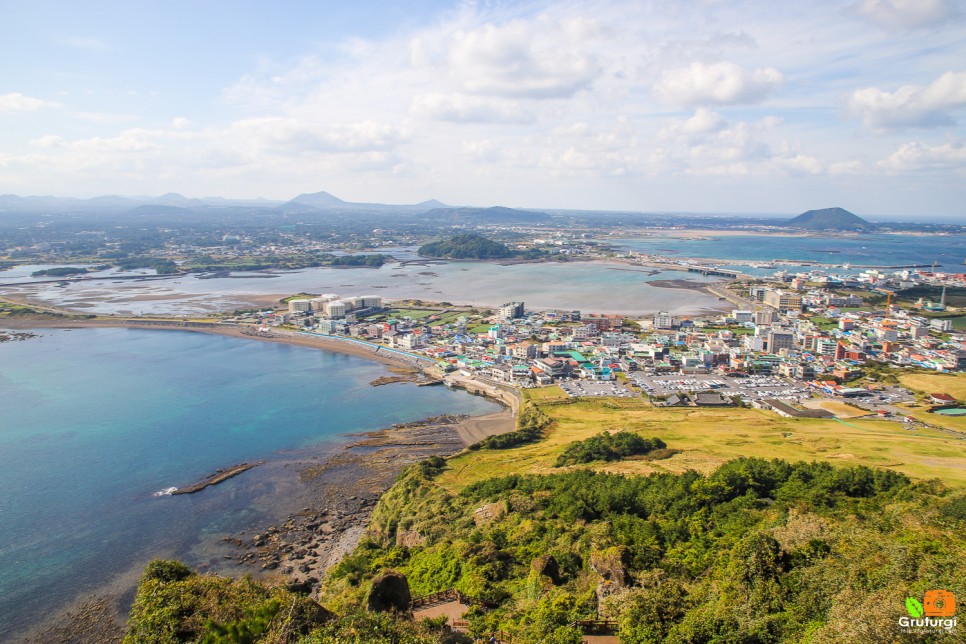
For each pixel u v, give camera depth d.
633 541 80.75
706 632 52.94
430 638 56.19
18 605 94.19
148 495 132.12
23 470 144.12
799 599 54.88
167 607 55.06
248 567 104.38
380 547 108.12
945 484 98.56
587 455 133.00
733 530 80.88
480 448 155.25
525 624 61.69
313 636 52.19
